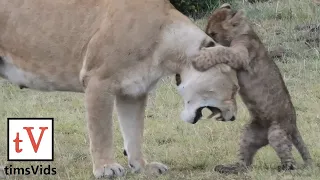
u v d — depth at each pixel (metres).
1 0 11.44
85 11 11.12
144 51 10.79
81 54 11.11
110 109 10.92
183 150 12.91
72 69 11.23
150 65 10.89
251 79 11.47
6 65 11.62
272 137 11.42
